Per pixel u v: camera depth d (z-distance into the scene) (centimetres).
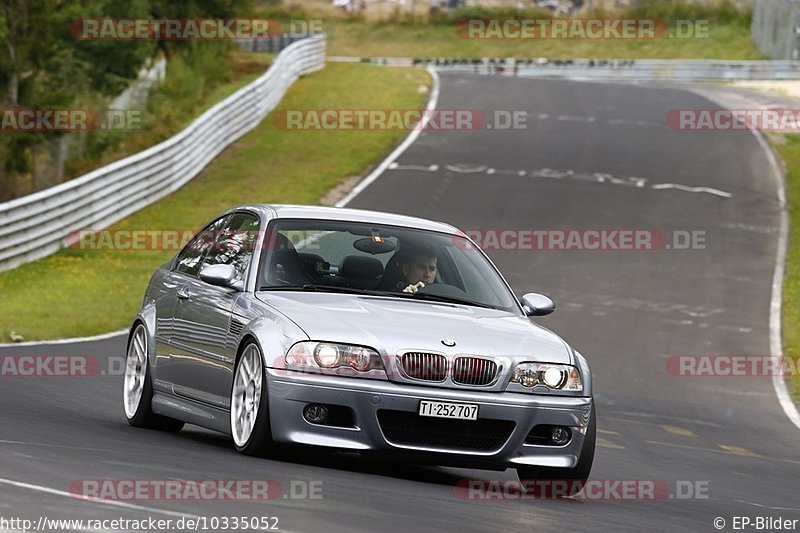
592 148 9781
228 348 2272
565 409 2184
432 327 2195
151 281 2741
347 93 11831
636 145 9975
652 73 16025
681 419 3872
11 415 2495
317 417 2094
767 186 8794
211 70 12044
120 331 4656
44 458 1897
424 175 8650
